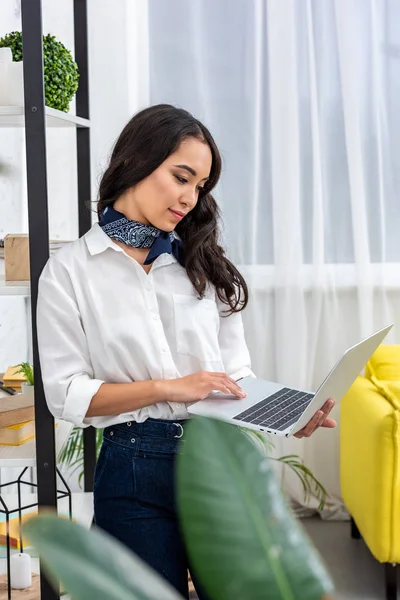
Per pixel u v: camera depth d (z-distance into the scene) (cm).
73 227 309
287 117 301
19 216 274
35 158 168
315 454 319
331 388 154
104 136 304
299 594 39
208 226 170
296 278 307
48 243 170
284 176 303
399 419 239
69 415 154
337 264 311
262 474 41
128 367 159
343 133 306
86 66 234
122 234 162
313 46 301
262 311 313
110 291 160
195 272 167
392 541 241
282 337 309
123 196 165
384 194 311
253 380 178
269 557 40
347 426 283
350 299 313
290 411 158
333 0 299
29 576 199
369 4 301
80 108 235
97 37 301
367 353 171
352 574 271
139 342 158
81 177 236
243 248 310
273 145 304
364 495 255
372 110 305
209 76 305
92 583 35
